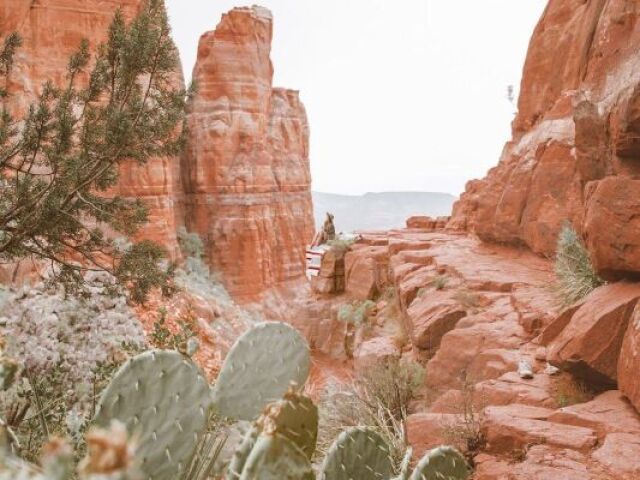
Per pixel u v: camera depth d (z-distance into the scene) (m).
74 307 14.09
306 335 21.12
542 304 10.19
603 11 13.89
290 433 1.48
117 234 19.47
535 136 16.31
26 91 31.28
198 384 2.08
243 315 47.81
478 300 11.72
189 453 2.04
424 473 2.25
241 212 54.34
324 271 22.86
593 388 6.99
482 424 6.03
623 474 4.84
